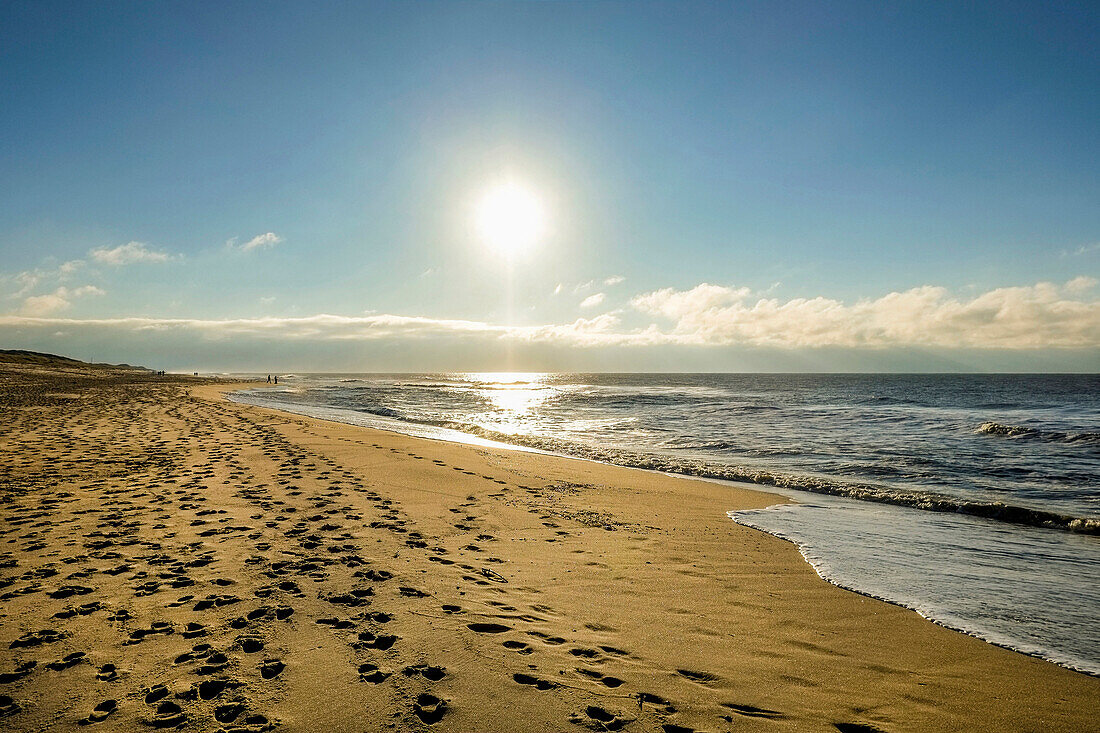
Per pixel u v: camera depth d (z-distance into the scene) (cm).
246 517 758
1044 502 1119
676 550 748
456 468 1295
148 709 315
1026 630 522
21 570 536
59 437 1499
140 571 541
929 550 792
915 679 420
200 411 2616
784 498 1154
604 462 1608
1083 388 6912
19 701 319
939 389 6875
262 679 354
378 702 332
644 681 386
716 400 4553
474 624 456
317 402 4178
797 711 361
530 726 317
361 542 673
